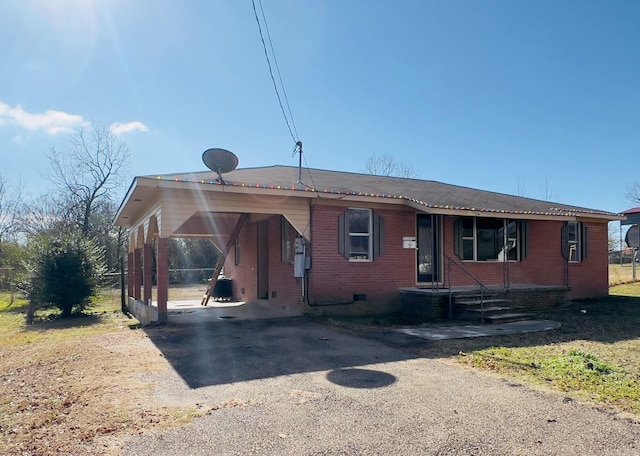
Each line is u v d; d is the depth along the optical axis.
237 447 3.54
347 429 3.90
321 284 11.41
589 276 16.00
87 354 7.20
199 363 6.37
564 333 8.95
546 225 14.94
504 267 13.96
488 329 9.38
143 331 9.33
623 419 4.17
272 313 12.08
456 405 4.55
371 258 12.05
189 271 33.00
